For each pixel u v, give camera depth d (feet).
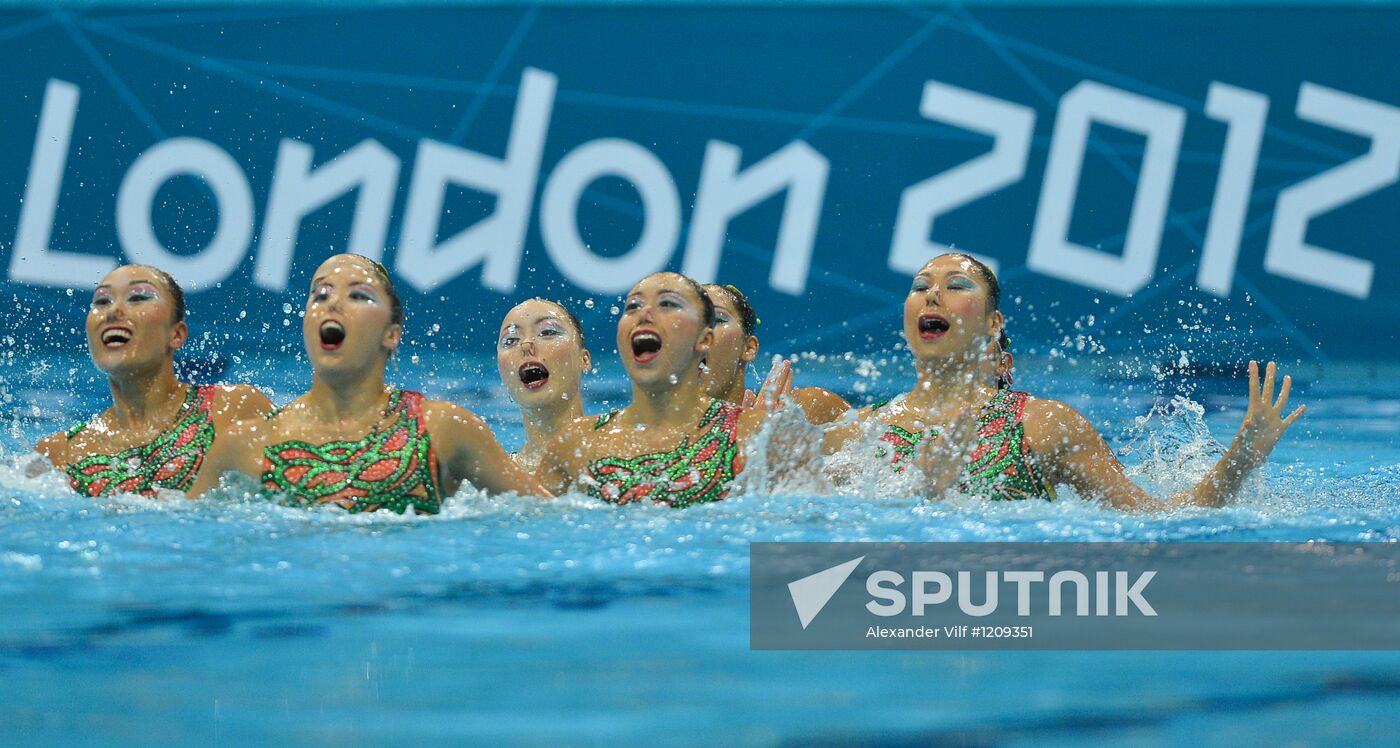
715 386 57.41
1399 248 113.50
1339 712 25.03
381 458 45.39
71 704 25.34
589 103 117.39
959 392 52.24
